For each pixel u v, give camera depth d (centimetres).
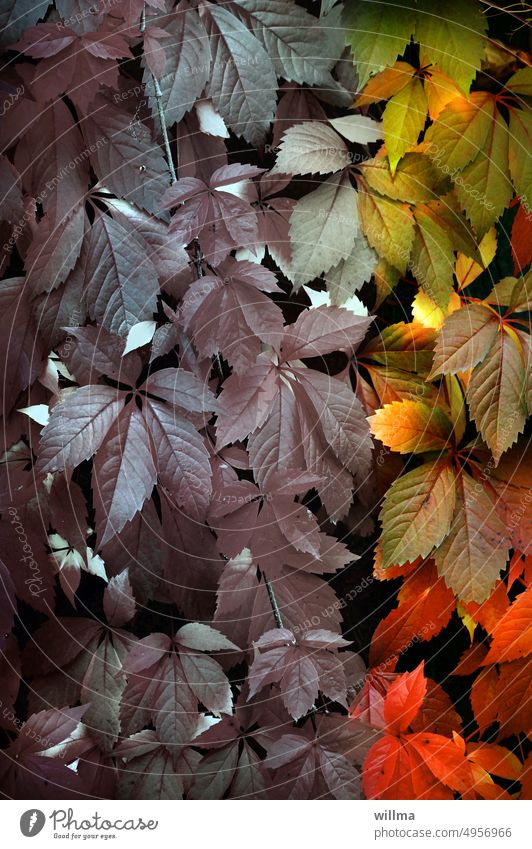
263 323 137
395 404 140
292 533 137
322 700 141
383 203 139
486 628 143
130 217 137
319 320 137
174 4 137
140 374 139
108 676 139
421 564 142
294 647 137
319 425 138
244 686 139
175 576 139
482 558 141
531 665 144
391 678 142
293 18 138
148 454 136
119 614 139
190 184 136
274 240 139
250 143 138
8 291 136
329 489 139
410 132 138
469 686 145
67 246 136
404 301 142
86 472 140
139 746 138
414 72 138
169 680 138
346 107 140
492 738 145
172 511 139
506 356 140
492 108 139
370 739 140
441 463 141
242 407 137
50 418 134
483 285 144
